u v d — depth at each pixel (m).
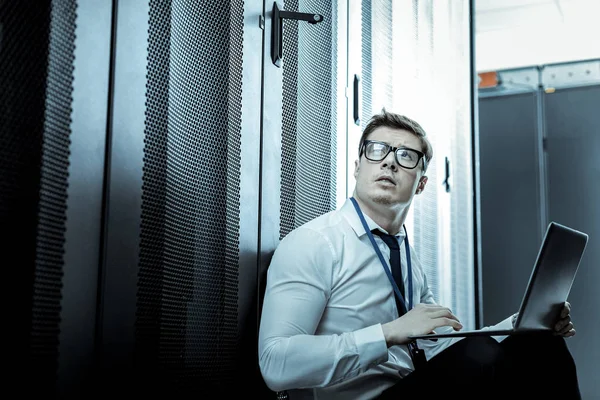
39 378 1.36
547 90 6.61
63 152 1.43
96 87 1.54
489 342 1.93
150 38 1.72
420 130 2.26
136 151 1.66
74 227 1.46
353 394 2.07
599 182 6.34
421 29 4.04
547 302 1.94
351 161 3.02
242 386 2.10
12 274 1.31
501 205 6.64
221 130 2.05
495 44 6.93
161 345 1.73
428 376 1.90
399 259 2.21
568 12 6.52
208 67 2.01
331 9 2.93
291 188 2.49
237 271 2.11
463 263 4.73
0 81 1.29
